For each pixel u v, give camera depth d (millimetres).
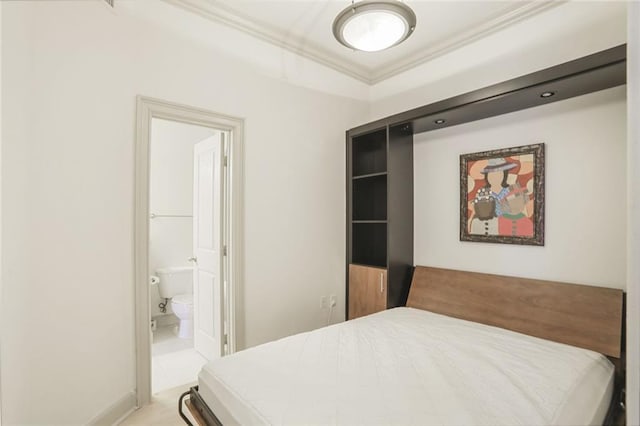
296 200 2971
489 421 1189
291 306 2932
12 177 1494
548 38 2275
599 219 2049
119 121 1998
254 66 2686
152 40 2156
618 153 1984
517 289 2328
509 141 2461
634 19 591
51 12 1679
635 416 596
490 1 2289
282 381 1452
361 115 3504
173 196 4062
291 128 2930
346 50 2986
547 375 1534
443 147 2875
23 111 1548
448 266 2826
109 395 1960
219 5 2375
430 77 3021
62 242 1742
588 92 2062
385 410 1244
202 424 1500
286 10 2441
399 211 2949
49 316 1691
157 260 3961
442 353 1764
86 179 1845
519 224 2393
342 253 3338
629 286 600
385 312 2602
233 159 2584
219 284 2729
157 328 3848
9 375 1489
